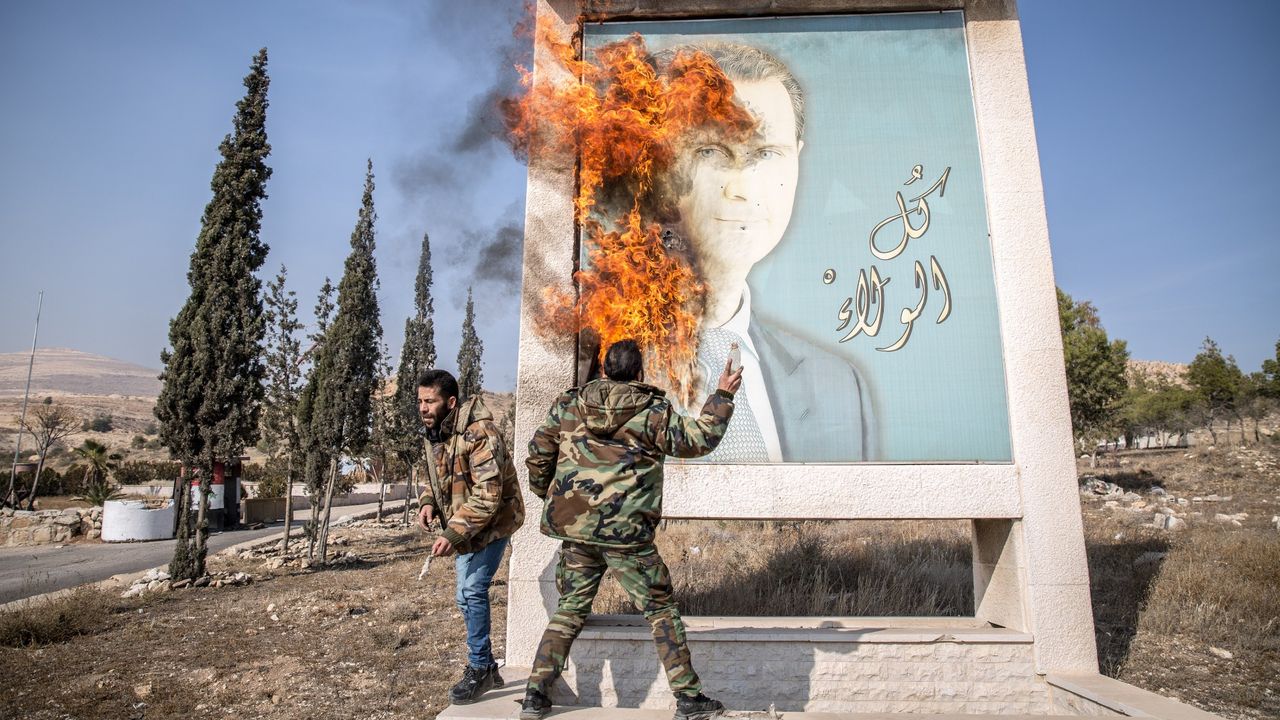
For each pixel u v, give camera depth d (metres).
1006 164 5.09
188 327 13.27
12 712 5.41
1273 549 8.68
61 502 35.19
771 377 4.89
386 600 9.54
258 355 13.66
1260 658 5.71
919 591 7.29
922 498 4.64
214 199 13.97
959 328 4.93
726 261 5.07
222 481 25.22
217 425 12.81
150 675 6.33
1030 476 4.68
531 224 5.04
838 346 4.93
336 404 15.95
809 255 5.06
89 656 7.12
